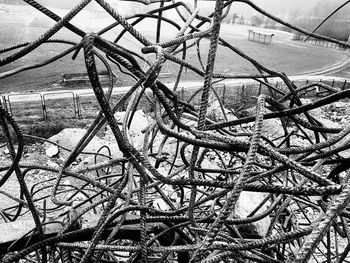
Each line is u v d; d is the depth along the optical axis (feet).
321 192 2.89
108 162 5.46
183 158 6.70
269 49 148.56
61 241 4.51
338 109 46.93
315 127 5.29
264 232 9.46
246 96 53.98
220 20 3.20
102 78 61.98
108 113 2.86
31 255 9.43
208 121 7.09
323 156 4.47
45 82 65.00
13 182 26.25
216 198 5.82
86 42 2.62
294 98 7.55
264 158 16.21
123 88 56.24
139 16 6.82
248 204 12.17
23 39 113.29
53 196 4.71
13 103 45.37
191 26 6.68
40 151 33.68
